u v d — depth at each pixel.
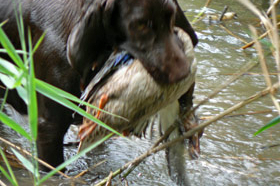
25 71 2.55
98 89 3.19
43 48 4.06
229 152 4.88
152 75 3.05
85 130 3.21
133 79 3.01
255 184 4.30
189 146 3.75
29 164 2.90
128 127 3.16
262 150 4.94
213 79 6.45
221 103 5.85
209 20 8.57
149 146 5.03
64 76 3.96
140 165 4.61
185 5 9.35
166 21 3.18
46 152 4.21
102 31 3.42
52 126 4.15
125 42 3.29
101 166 4.64
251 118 5.59
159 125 3.81
